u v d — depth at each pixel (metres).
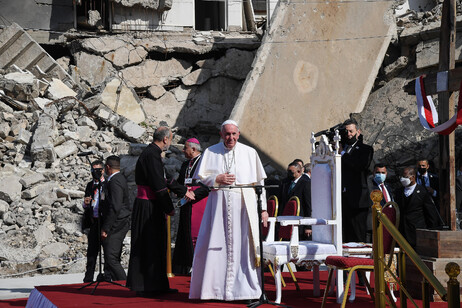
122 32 27.08
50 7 27.03
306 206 13.29
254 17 29.59
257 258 9.14
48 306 9.48
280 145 20.92
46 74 24.11
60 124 21.03
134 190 19.56
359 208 11.01
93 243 12.22
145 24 27.53
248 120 20.20
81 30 27.44
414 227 10.89
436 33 23.19
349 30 22.70
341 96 22.52
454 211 9.67
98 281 10.59
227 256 9.17
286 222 8.94
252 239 9.19
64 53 27.34
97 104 22.23
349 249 9.30
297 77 21.48
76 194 18.39
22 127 20.75
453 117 9.23
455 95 18.66
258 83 20.52
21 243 16.27
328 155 9.48
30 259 15.64
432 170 18.91
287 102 21.14
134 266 9.77
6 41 24.00
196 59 27.84
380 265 7.09
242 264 9.17
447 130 9.30
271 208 10.88
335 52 22.34
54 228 17.14
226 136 9.39
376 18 23.41
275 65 20.88
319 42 22.00
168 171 20.36
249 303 8.98
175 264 12.67
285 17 21.30
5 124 20.50
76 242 16.88
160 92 26.98
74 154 20.31
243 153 9.48
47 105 21.62
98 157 20.55
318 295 9.81
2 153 19.58
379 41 23.39
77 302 9.35
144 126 24.23
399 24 24.86
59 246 16.28
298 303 9.11
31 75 22.72
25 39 24.17
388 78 24.25
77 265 15.95
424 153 20.72
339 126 10.97
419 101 10.07
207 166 9.49
